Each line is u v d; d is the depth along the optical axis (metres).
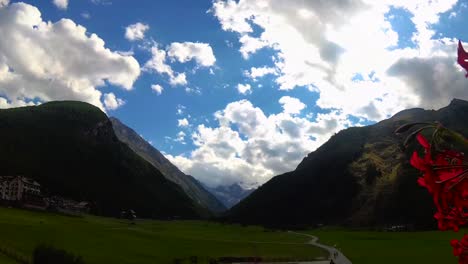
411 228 175.50
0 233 80.19
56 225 103.69
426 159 2.49
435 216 2.41
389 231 171.75
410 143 2.61
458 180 2.38
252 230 180.88
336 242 125.69
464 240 2.57
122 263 67.25
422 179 2.47
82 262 59.28
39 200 175.75
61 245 77.12
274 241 131.38
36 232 87.12
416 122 2.65
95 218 181.75
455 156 2.48
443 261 72.00
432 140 2.55
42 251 55.59
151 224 190.00
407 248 99.44
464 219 2.33
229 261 85.25
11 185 167.50
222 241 121.44
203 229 174.75
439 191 2.40
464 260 2.54
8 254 58.09
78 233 95.56
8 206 149.38
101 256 71.75
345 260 81.44
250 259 86.88
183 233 145.50
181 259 77.25
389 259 78.44
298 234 165.62
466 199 2.36
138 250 83.75
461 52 2.57
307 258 89.62
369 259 80.06
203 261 79.81
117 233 108.19
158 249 89.12
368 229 185.62
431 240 120.31
